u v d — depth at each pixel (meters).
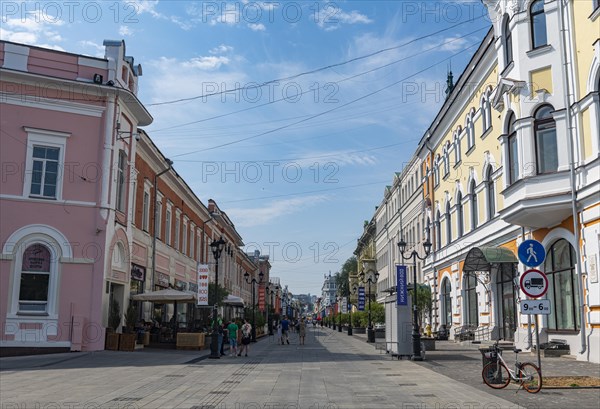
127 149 27.61
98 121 25.27
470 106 31.91
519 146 21.30
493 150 27.91
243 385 14.07
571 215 20.11
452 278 35.78
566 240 20.86
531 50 21.34
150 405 10.86
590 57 18.91
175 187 39.03
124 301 27.09
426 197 43.25
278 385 14.09
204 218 50.94
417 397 11.91
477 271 30.31
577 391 12.29
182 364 19.52
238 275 72.81
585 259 18.83
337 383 14.49
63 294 23.52
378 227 75.81
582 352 18.91
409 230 51.66
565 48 20.31
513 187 21.59
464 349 26.77
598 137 18.28
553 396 11.66
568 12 20.28
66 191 24.22
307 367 19.03
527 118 21.08
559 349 20.41
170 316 38.16
